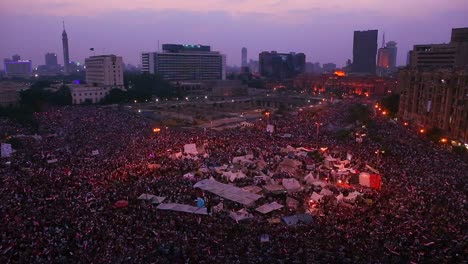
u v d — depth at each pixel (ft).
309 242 124.26
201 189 184.75
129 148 266.16
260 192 186.80
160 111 548.31
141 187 182.50
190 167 222.89
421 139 312.71
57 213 144.56
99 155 244.22
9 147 237.25
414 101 415.64
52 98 590.96
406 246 120.26
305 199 179.01
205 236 129.49
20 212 144.36
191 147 257.34
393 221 141.28
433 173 202.59
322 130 350.02
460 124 322.55
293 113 518.37
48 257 112.37
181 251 116.26
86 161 226.79
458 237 125.70
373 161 230.68
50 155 239.09
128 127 363.97
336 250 117.08
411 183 184.85
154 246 120.16
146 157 242.17
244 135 325.21
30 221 135.64
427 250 117.91
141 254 114.01
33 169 207.82
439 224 136.77
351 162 228.84
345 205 164.66
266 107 645.51
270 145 280.51
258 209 161.48
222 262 108.37
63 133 324.19
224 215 154.51
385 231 131.75
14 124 364.38
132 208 156.35
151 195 171.53
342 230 133.90
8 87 579.48
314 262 107.76
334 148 269.64
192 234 131.13
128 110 529.04
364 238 126.93
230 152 259.80
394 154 246.27
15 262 108.47
